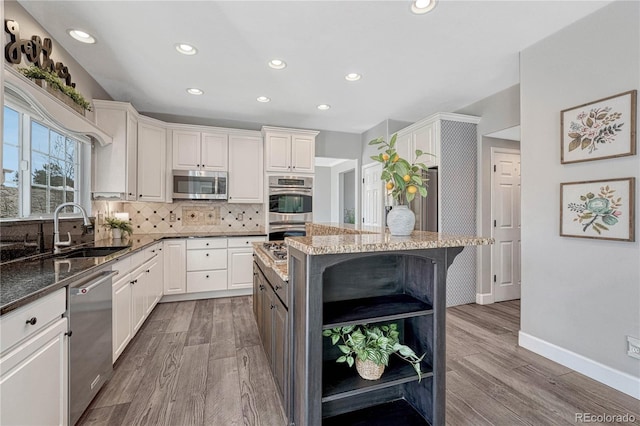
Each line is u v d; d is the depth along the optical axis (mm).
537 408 1806
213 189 4148
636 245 1878
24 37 2002
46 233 2254
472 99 3713
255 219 4703
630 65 1898
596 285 2084
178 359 2389
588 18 2107
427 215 3740
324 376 1517
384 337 1544
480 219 3803
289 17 2119
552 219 2357
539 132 2441
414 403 1693
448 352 2520
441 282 1528
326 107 3971
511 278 4027
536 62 2455
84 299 1663
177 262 3855
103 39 2377
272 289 2088
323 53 2613
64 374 1478
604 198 2016
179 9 2029
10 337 1119
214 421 1695
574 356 2213
